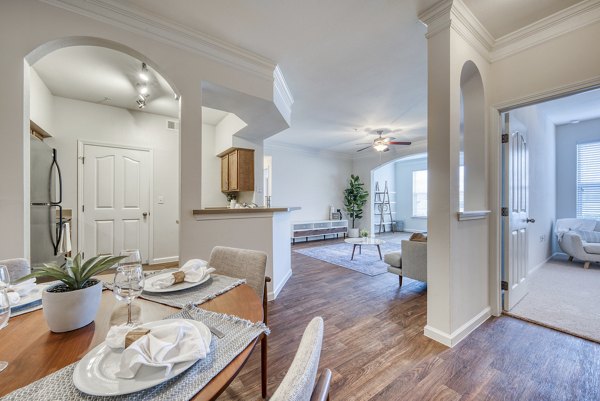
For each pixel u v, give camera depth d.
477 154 2.42
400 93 3.66
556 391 1.51
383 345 1.98
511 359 1.80
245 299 1.06
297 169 7.27
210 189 5.11
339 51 2.64
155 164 4.52
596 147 4.71
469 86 2.40
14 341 0.74
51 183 2.92
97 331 0.81
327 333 2.17
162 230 4.58
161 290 1.09
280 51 2.63
